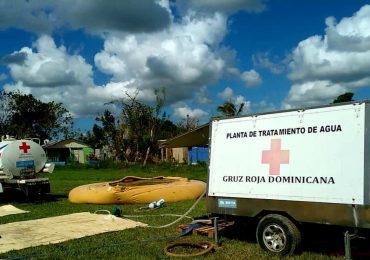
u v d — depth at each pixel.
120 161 45.53
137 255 7.57
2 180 16.17
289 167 7.33
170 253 7.52
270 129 7.74
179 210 12.66
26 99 63.00
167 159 46.25
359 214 6.42
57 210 13.43
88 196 14.68
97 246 8.25
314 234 7.49
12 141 16.48
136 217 11.54
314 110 7.21
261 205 7.60
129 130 45.81
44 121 64.31
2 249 8.23
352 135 6.69
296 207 7.12
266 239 7.48
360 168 6.51
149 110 46.03
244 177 7.94
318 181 6.93
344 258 6.88
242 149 8.09
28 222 11.00
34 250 8.11
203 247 7.97
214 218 8.38
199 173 30.05
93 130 64.75
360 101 6.69
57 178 28.05
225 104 45.06
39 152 16.67
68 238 9.04
